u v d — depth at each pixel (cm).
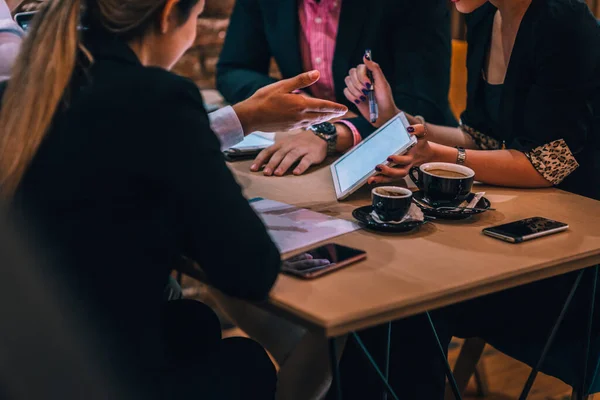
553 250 119
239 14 242
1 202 99
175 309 123
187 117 97
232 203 97
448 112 223
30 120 98
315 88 230
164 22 108
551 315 152
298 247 119
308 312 95
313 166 173
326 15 221
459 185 134
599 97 154
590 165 159
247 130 151
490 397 209
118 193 96
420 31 216
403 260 114
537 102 154
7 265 94
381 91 172
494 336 161
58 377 96
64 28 101
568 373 147
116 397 100
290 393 122
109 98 96
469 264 112
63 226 97
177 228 99
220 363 117
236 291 100
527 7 162
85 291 97
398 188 131
